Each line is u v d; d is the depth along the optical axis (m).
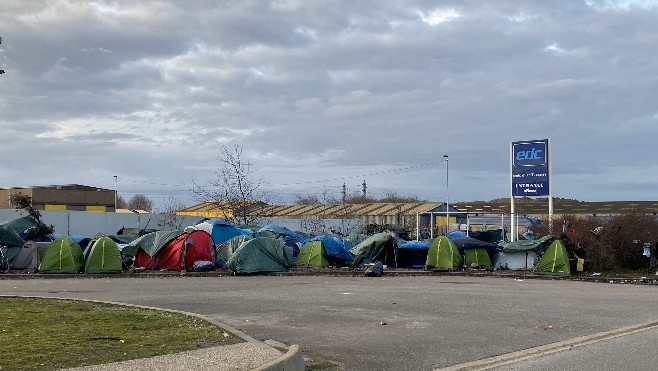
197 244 31.14
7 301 17.20
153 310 15.46
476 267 32.97
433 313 16.11
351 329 13.45
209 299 19.06
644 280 28.00
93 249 29.53
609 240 32.69
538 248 32.34
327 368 9.81
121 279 27.03
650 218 33.25
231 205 51.62
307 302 18.34
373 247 34.25
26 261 30.22
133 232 41.94
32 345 10.34
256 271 30.06
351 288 23.06
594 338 12.80
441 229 55.50
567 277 29.56
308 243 34.72
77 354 9.64
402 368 9.84
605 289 23.92
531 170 38.38
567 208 71.38
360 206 69.81
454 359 10.52
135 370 8.55
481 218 53.94
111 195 67.25
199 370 8.58
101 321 13.33
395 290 22.33
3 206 60.97
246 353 9.84
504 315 15.89
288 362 9.23
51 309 15.35
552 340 12.46
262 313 15.89
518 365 10.09
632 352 11.22
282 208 72.12
